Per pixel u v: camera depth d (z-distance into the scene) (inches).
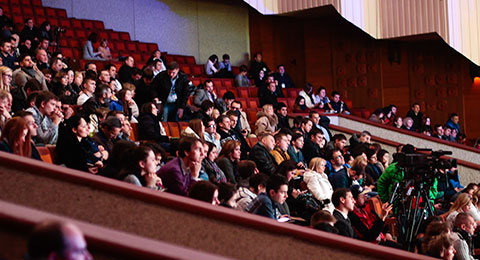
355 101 592.7
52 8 530.6
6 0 514.9
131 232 122.3
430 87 572.7
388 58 577.9
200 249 127.9
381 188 283.9
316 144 356.8
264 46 631.8
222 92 486.3
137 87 356.5
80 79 335.0
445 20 468.8
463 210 266.1
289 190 257.1
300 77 618.8
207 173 244.8
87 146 218.8
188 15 615.8
